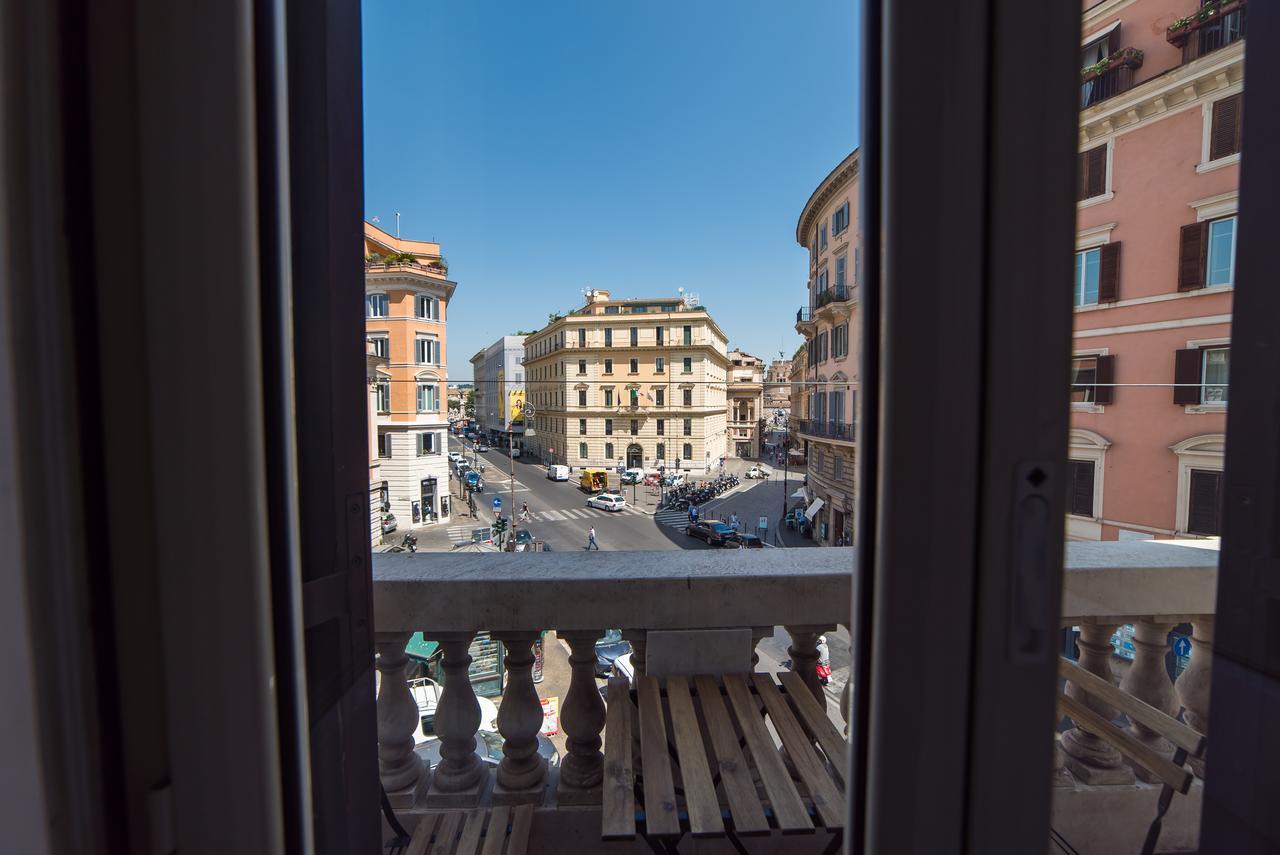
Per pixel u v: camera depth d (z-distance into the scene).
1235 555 0.84
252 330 0.55
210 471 0.55
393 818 1.58
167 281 0.53
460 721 1.72
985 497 0.54
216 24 0.53
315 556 0.92
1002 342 0.53
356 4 1.03
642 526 27.53
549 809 1.63
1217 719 0.86
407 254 15.70
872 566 0.58
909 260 0.52
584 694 1.69
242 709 0.57
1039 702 0.56
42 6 0.49
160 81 0.52
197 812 0.58
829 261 19.61
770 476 46.00
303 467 0.90
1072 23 0.52
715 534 24.70
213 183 0.53
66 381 0.51
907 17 0.51
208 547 0.55
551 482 37.97
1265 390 0.81
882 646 0.56
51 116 0.50
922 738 0.56
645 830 1.29
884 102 0.52
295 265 0.89
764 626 1.73
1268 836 0.81
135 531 0.55
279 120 0.61
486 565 1.79
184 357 0.54
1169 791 1.26
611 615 1.68
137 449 0.54
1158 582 1.61
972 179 0.52
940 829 0.57
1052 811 0.57
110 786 0.55
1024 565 0.54
